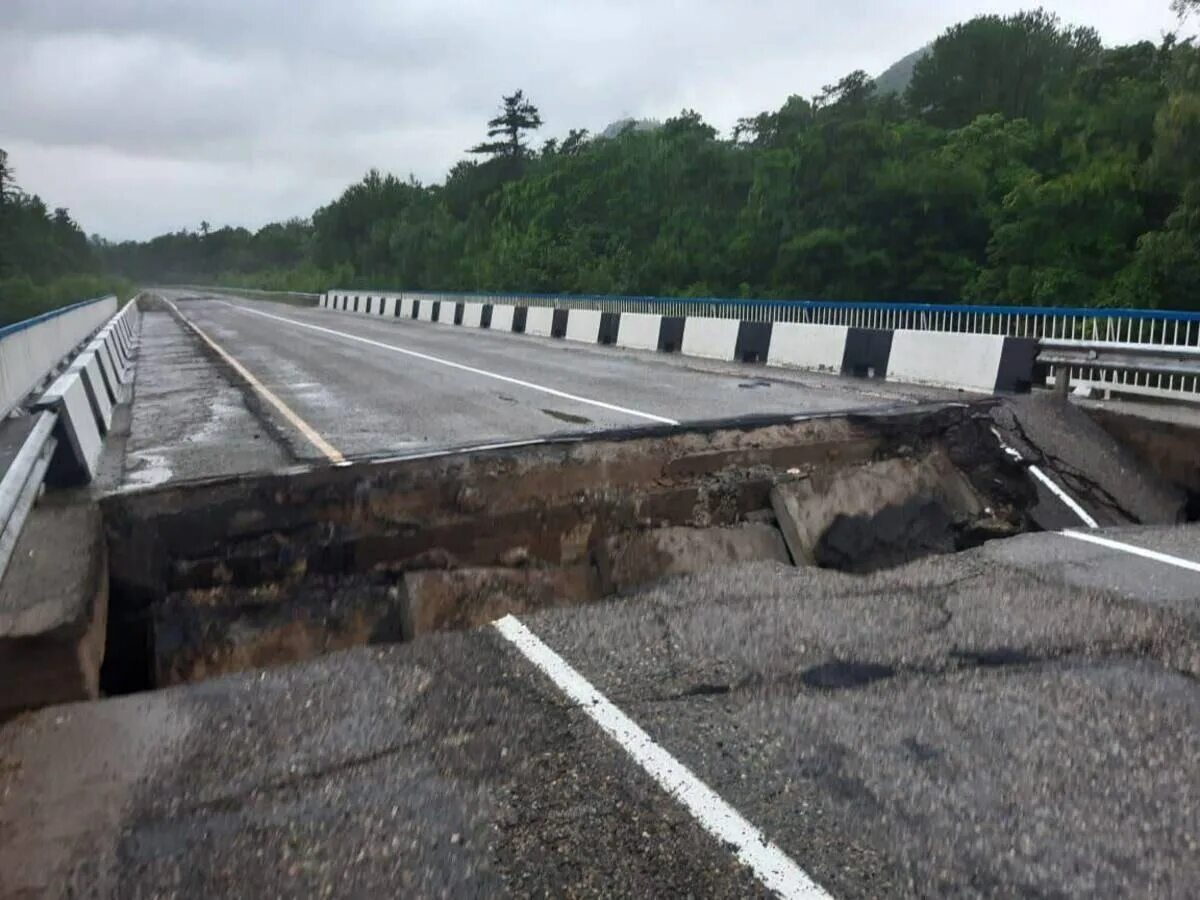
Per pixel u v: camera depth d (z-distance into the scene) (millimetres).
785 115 55781
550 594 6355
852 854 2922
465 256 63125
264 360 17547
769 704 3898
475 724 3770
